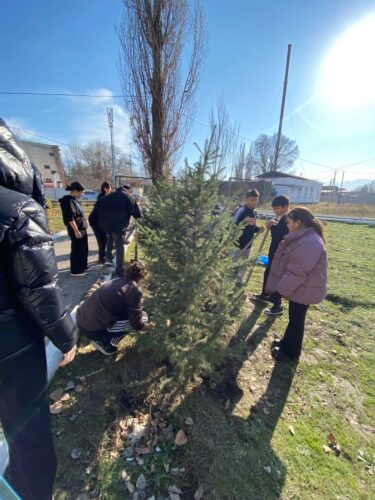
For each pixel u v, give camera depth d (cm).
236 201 229
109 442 177
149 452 173
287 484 163
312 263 229
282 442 190
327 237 1060
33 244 108
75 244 437
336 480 168
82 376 231
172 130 539
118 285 237
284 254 274
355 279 557
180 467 167
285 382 251
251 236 395
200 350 197
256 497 154
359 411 225
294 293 249
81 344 274
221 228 218
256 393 233
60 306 119
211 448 179
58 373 232
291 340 275
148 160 547
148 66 484
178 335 201
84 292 384
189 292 198
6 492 132
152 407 206
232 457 175
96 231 523
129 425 190
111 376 233
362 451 189
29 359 118
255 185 2011
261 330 336
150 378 216
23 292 109
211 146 193
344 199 3053
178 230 212
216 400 219
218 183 205
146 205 322
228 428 195
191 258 201
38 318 115
